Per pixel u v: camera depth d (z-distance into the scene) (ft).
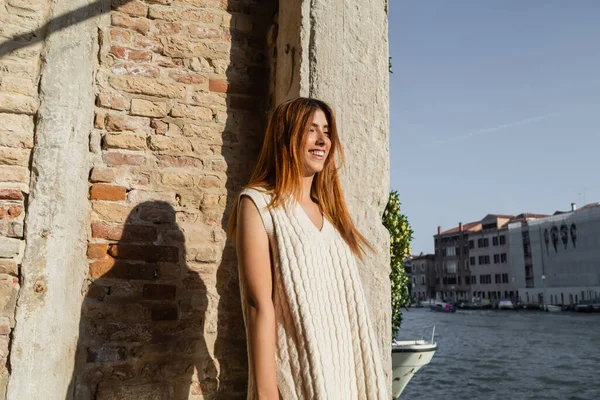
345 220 5.64
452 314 200.03
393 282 22.07
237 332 7.74
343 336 4.74
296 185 5.09
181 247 7.57
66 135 7.08
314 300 4.62
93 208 7.16
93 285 7.02
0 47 6.93
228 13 8.46
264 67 8.61
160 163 7.63
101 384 6.86
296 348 4.50
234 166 8.09
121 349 7.04
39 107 6.99
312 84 7.64
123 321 7.11
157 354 7.23
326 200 5.63
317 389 4.30
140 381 7.10
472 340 89.35
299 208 5.08
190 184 7.76
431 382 44.86
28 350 6.53
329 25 7.91
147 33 7.83
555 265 217.15
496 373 50.42
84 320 6.91
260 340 4.32
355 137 7.84
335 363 4.56
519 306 223.30
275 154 5.27
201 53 8.14
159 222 7.48
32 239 6.73
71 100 7.18
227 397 7.57
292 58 7.83
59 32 7.24
